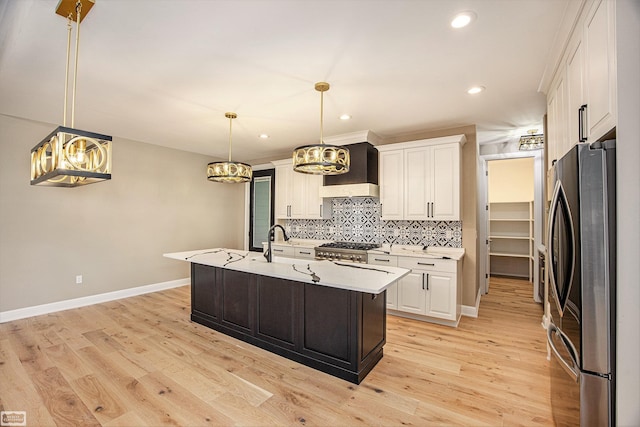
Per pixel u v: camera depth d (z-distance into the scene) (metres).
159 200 5.14
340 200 5.04
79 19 1.67
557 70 2.37
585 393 1.39
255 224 6.39
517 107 3.28
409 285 3.74
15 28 1.91
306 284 2.61
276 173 5.47
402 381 2.38
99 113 3.50
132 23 1.86
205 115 3.57
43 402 2.09
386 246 4.43
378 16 1.81
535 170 4.61
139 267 4.88
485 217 5.08
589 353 1.38
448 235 4.10
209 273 3.46
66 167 1.48
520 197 6.36
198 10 1.75
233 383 2.34
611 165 1.35
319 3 1.69
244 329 3.09
